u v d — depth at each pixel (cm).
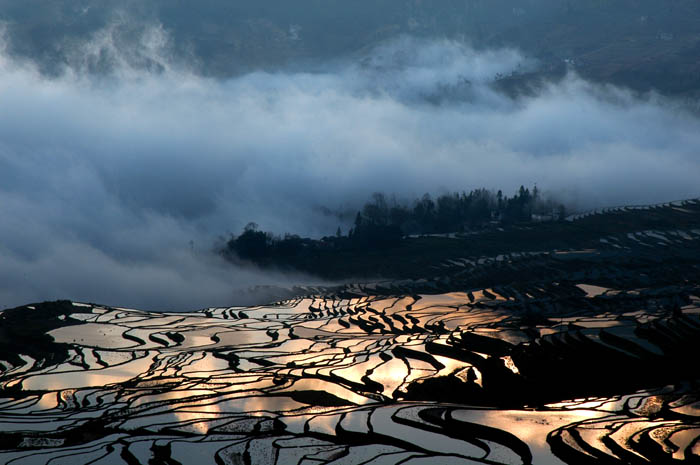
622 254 14038
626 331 6912
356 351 7094
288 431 4344
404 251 17725
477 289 11750
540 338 6781
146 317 9188
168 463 3834
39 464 3862
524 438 3962
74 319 8825
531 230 18425
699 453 3628
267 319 9362
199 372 6312
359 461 3738
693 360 5972
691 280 10862
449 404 4838
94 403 5297
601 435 3941
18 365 6731
